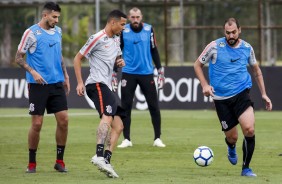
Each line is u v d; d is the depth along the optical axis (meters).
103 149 31.12
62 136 33.44
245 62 32.62
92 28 123.69
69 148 43.44
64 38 122.06
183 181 30.39
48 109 33.44
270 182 30.12
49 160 38.00
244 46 32.62
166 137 49.66
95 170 34.06
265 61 102.44
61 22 126.88
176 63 108.44
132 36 44.84
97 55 32.19
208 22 113.81
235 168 34.94
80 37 124.94
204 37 107.38
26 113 69.06
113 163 36.75
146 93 44.84
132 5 95.31
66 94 34.19
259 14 77.06
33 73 32.31
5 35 113.19
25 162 37.09
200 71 32.75
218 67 32.62
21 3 92.06
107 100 31.77
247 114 31.98
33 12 113.75
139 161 37.59
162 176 32.00
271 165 36.00
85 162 37.12
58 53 33.22
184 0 94.06
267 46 94.50
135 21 44.84
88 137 49.81
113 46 32.38
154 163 36.78
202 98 71.81
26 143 46.06
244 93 32.34
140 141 47.53
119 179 30.95
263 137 49.41
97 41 31.98
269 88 70.06
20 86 74.88
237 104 32.38
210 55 32.59
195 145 44.94
